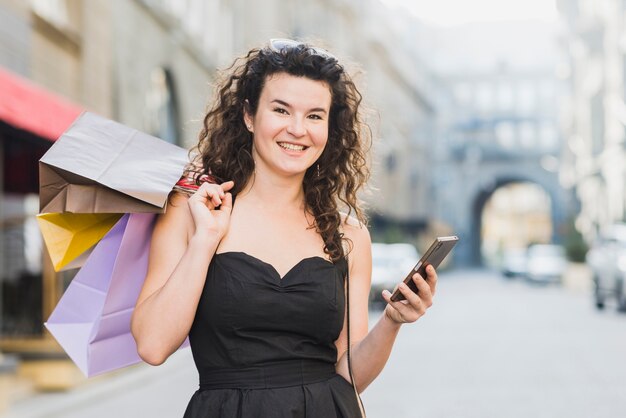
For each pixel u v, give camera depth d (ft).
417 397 32.07
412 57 230.27
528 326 62.64
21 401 31.65
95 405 31.81
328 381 8.64
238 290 8.25
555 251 158.30
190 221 8.72
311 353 8.48
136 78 67.62
